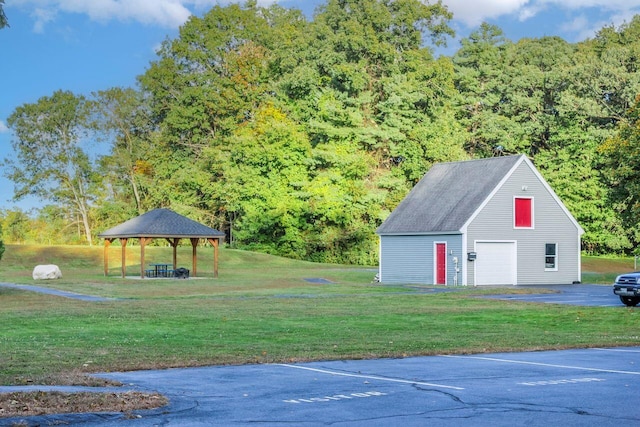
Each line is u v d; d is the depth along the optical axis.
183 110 88.31
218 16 93.69
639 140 49.06
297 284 48.41
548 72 88.19
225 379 14.08
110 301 34.97
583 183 80.44
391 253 54.09
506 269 50.66
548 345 19.44
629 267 72.81
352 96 86.38
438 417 10.84
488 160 53.44
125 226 54.56
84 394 11.78
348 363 16.36
